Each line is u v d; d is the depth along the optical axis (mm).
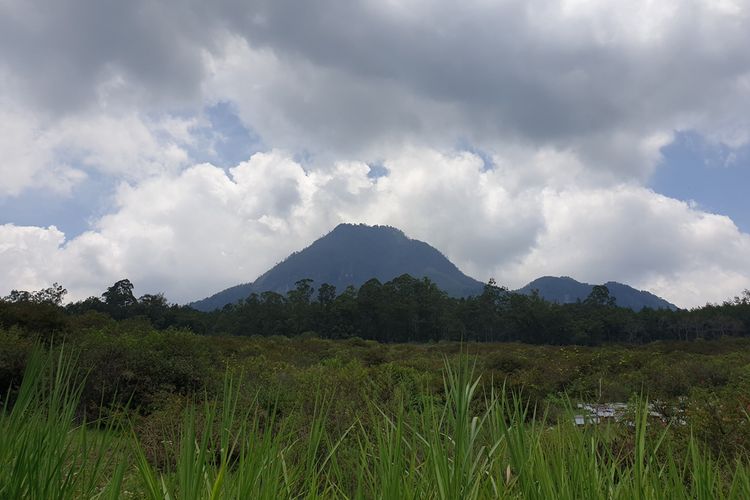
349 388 5172
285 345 31844
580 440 1545
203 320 72812
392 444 1457
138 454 1352
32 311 15234
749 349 30062
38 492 1331
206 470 1319
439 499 1356
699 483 1481
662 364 17062
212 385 7602
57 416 1483
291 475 1463
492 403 1502
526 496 1380
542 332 79375
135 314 64188
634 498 1390
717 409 4848
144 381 9242
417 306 82688
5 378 7430
